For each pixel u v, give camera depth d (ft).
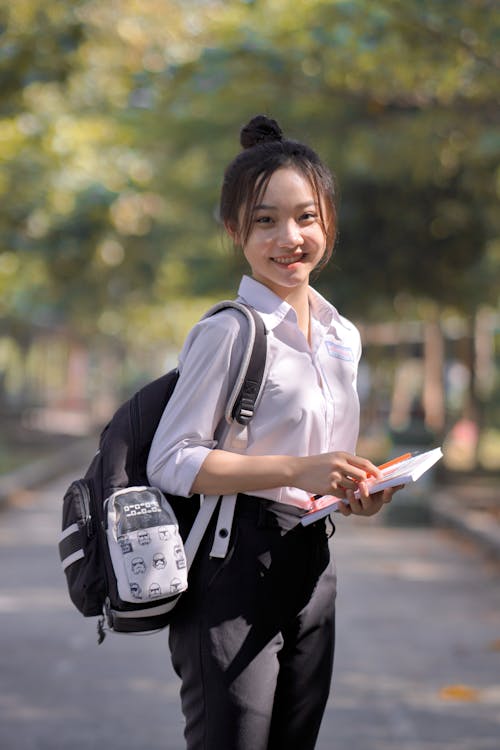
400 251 95.35
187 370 13.89
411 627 43.04
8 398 226.17
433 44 52.49
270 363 13.96
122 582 13.53
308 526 14.12
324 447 14.32
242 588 13.79
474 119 59.06
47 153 83.51
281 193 14.15
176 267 134.21
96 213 93.61
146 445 14.21
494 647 39.11
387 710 30.76
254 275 14.53
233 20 60.95
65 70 61.36
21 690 32.65
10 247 93.61
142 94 79.71
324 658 14.34
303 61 59.41
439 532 76.54
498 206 92.53
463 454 138.82
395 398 173.99
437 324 130.31
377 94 62.28
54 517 84.74
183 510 14.25
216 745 13.67
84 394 278.67
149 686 33.24
